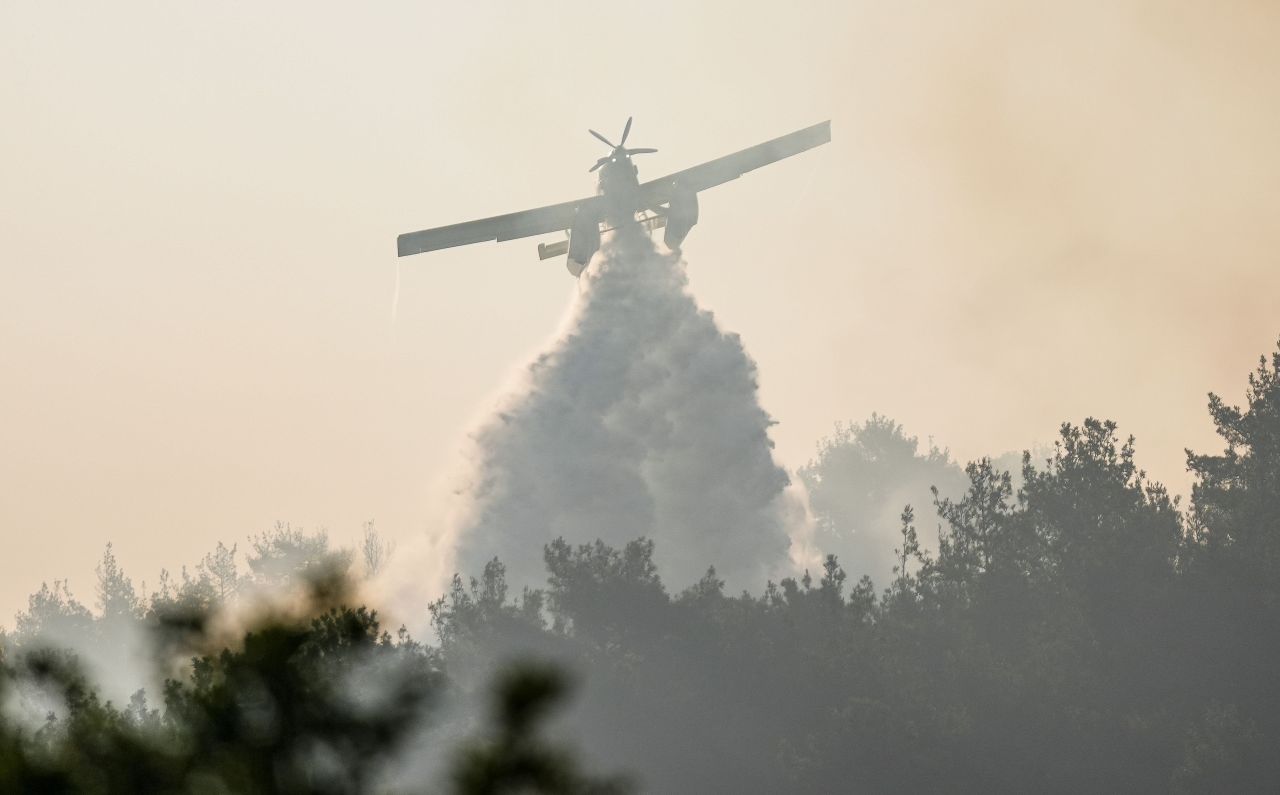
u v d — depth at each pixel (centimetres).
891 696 9900
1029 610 10988
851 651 10175
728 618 10488
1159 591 10481
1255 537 11000
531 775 1401
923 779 9600
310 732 1803
